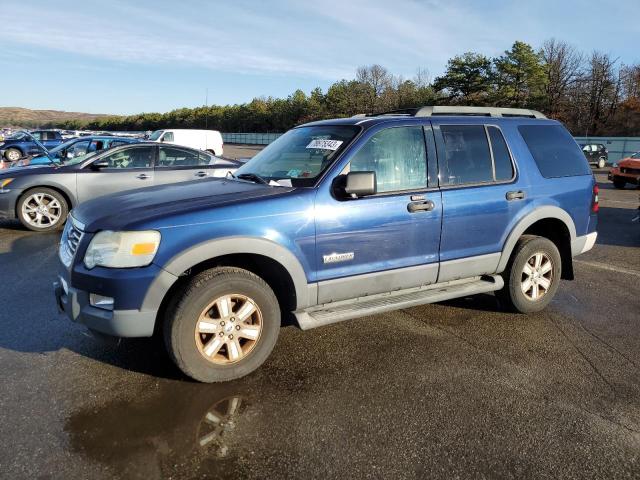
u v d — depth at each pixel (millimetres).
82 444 2611
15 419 2826
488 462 2547
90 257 3080
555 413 3018
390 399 3143
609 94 50875
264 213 3301
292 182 3605
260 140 72625
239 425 2818
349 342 4023
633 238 8750
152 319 3047
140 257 3002
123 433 2715
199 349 3182
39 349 3754
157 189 3906
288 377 3410
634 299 5270
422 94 58812
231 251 3172
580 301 5180
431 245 3973
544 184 4582
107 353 3705
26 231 8359
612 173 18016
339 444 2668
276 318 3436
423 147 4000
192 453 2557
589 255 7410
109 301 3043
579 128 50969
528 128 4676
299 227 3396
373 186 3461
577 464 2547
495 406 3086
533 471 2486
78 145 12852
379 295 3883
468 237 4152
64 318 4371
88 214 3402
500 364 3674
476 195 4148
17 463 2447
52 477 2357
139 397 3096
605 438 2771
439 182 4027
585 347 4012
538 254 4641
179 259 3047
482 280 4453
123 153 8852
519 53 50031
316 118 69938
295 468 2467
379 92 68062
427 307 4914
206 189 3713
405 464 2518
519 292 4570
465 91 53844
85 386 3217
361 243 3645
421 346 3973
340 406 3051
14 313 4473
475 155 4262
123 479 2354
